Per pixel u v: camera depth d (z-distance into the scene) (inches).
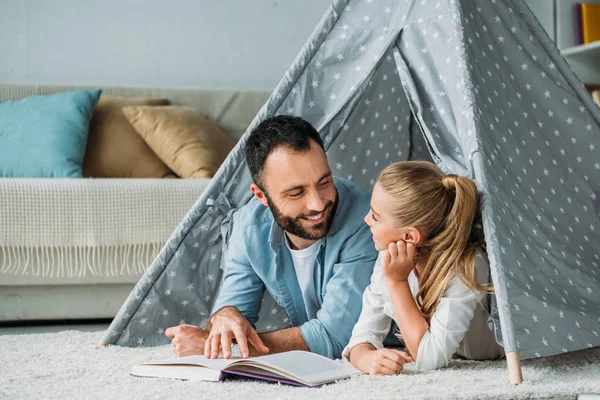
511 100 68.2
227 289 70.6
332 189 62.7
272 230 67.7
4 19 133.2
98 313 104.3
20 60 134.1
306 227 62.5
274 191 61.8
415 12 69.9
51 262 101.2
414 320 57.9
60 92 129.7
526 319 54.3
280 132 61.4
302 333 64.4
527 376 54.2
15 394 52.7
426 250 60.6
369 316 61.9
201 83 142.9
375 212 60.6
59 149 116.0
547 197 67.5
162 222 104.1
